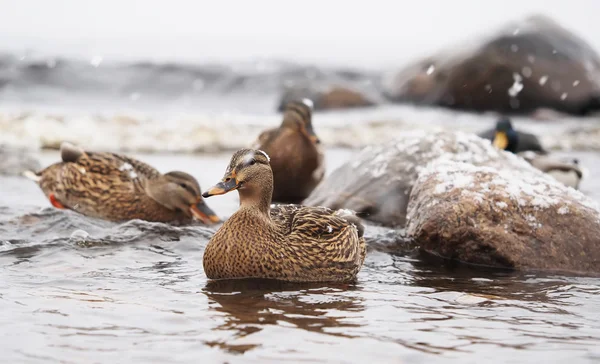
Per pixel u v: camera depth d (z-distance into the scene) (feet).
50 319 26.37
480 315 28.35
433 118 117.80
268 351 23.70
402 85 139.85
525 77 130.00
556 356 23.82
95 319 26.53
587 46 138.41
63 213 43.68
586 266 36.68
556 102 130.11
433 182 40.34
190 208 47.34
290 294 30.37
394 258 38.32
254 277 31.96
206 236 41.04
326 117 112.37
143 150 79.05
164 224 43.01
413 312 28.53
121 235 39.88
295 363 22.75
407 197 46.09
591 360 23.53
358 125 96.68
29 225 41.52
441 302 30.17
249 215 31.96
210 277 32.35
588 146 95.14
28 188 55.36
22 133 77.87
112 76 137.80
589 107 130.62
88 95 127.24
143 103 123.95
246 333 25.36
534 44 132.46
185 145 81.10
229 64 155.74
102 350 23.53
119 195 47.57
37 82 130.21
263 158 32.17
